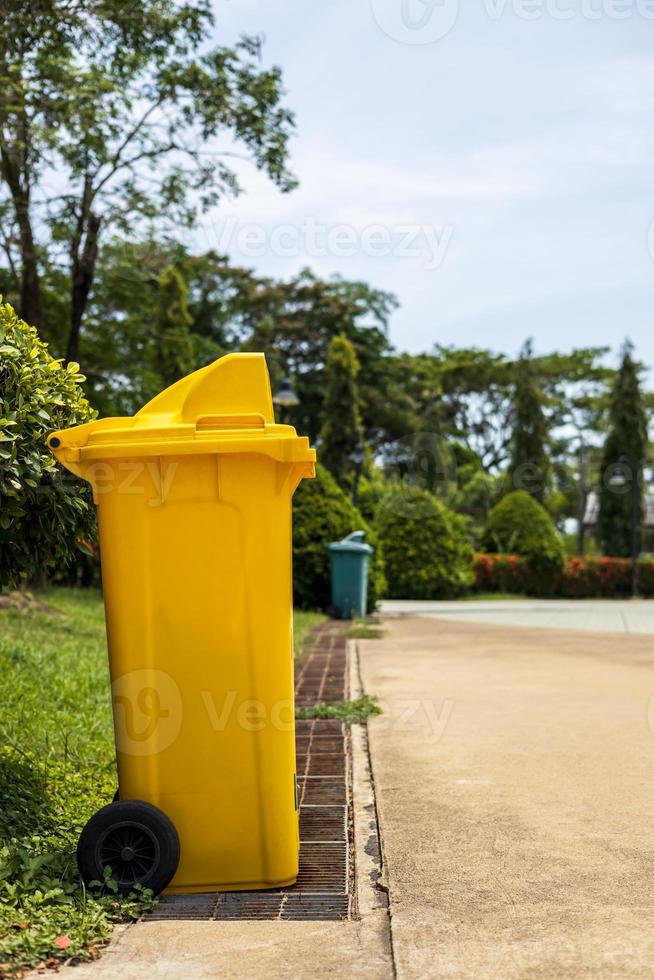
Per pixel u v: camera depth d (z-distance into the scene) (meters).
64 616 11.59
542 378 52.81
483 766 5.38
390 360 45.62
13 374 4.08
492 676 9.08
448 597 28.06
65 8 11.85
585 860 3.80
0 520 4.00
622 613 21.11
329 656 10.69
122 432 3.55
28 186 14.22
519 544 32.19
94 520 4.58
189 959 2.91
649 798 4.68
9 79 11.16
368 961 2.89
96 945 3.00
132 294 17.66
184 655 3.52
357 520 18.06
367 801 4.75
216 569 3.53
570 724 6.56
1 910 3.11
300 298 43.03
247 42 14.54
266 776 3.52
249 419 3.59
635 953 2.92
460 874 3.66
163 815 3.42
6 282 16.22
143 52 13.52
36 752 5.11
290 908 3.36
